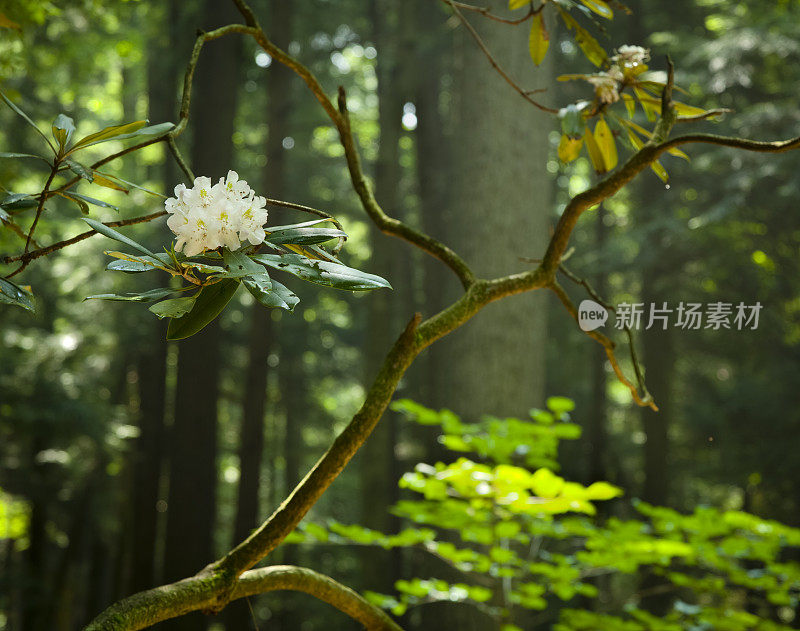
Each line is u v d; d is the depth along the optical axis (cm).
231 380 1955
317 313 1984
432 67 1467
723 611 361
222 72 1328
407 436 1725
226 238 91
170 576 1295
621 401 2070
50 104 1309
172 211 93
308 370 2086
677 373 1612
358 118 1953
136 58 870
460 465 332
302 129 1595
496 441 349
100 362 1462
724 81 1091
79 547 1582
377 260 1412
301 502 106
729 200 1027
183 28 1398
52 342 1292
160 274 1392
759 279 1203
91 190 1345
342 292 1823
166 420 1895
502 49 891
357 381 2166
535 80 909
